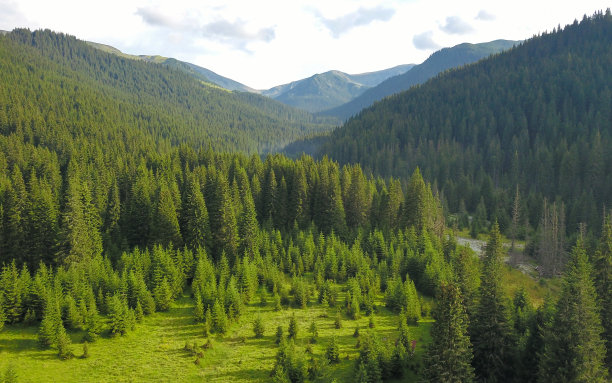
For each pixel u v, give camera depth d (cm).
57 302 4712
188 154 13762
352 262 6888
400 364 3978
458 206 13712
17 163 11438
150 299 5312
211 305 5344
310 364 4094
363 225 9362
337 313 5212
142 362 4197
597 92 17888
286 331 4975
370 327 5150
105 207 8494
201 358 4291
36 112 18725
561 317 3200
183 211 7869
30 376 3828
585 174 12706
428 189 10294
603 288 3984
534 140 16738
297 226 8669
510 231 10538
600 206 10888
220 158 12825
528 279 7481
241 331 5000
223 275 5944
